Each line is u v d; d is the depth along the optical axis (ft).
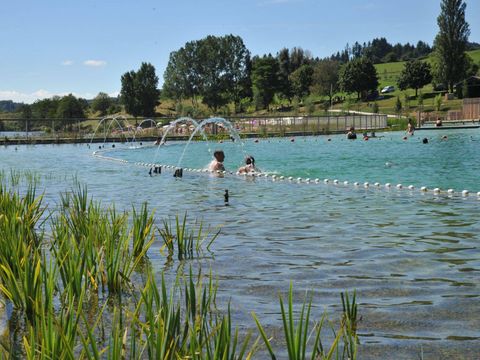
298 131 176.65
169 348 9.97
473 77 322.55
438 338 13.03
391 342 12.81
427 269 19.22
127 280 16.87
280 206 35.06
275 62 437.17
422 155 84.33
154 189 45.47
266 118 190.19
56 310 14.94
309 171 64.44
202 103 431.43
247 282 17.79
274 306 15.43
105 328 13.66
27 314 14.66
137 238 20.83
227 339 10.05
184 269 19.44
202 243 23.89
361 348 12.48
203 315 12.65
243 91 411.34
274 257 21.20
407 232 25.86
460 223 27.91
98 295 16.29
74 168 69.05
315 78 482.69
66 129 180.24
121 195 41.39
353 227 27.40
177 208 34.50
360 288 17.08
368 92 471.62
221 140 146.30
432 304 15.47
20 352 12.28
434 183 51.03
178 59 406.41
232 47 403.13
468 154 84.07
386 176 57.88
